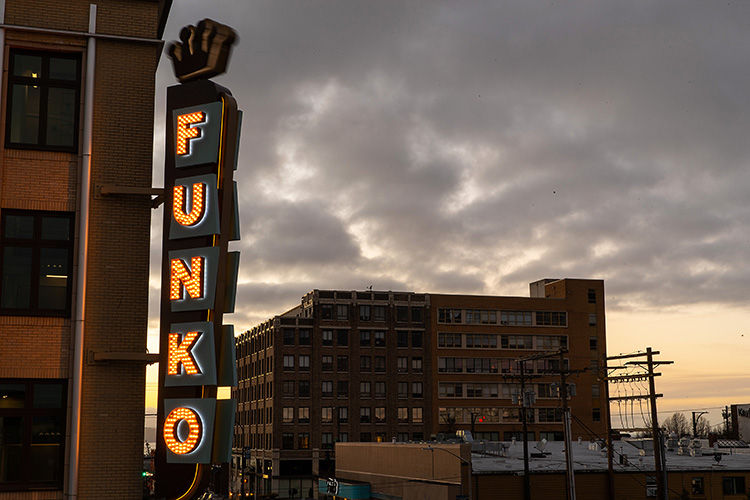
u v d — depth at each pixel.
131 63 19.28
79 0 19.11
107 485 17.70
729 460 70.00
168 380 17.72
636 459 69.44
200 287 17.80
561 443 86.75
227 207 18.20
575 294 140.62
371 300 130.38
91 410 17.91
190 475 17.53
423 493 66.44
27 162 18.42
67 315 18.19
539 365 135.88
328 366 126.62
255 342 139.38
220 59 19.05
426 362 130.88
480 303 135.62
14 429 17.61
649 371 51.03
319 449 123.50
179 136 18.45
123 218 18.75
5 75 18.45
